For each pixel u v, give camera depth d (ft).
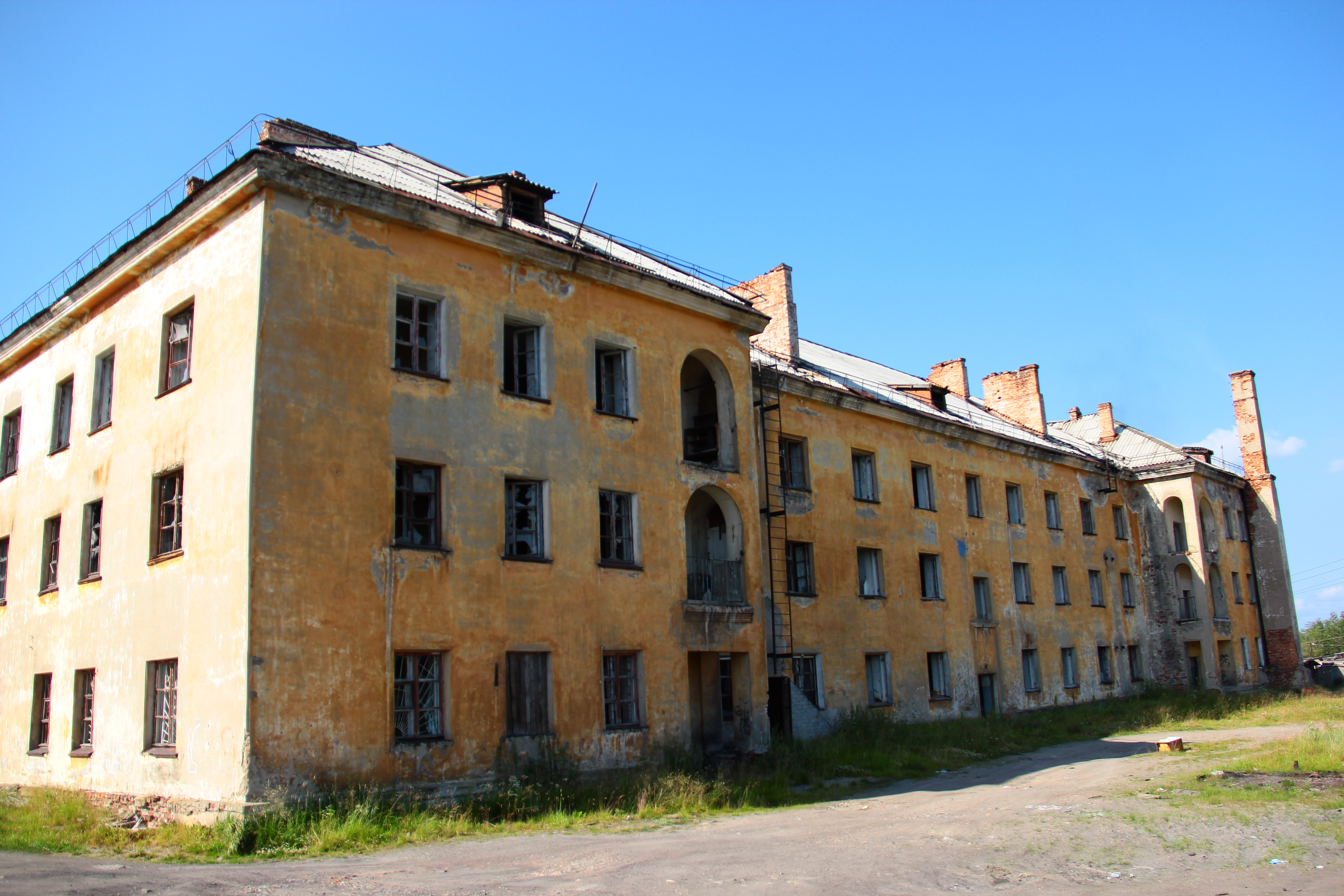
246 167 49.29
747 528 71.51
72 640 59.36
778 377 86.69
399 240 54.80
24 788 60.39
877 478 97.35
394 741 49.26
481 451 56.29
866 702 89.81
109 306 61.93
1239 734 86.33
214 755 45.52
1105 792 53.16
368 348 52.16
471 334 57.31
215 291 51.75
